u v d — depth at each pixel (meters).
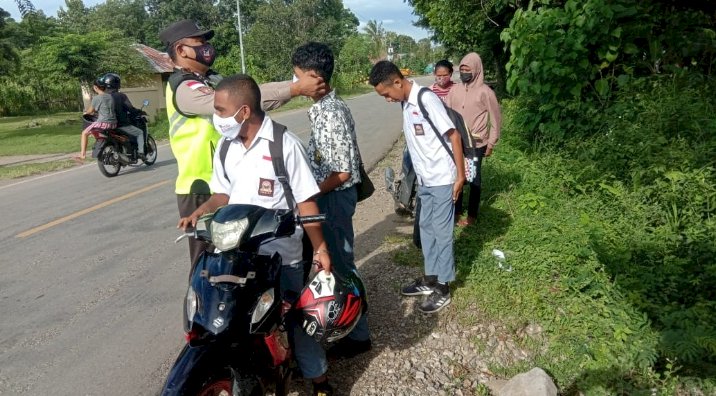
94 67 26.83
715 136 5.82
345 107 3.29
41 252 6.04
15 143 17.81
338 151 3.19
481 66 5.69
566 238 4.59
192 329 2.39
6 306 4.68
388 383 3.25
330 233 3.35
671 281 3.86
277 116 22.45
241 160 2.69
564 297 3.92
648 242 4.38
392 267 4.84
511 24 7.59
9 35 25.75
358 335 3.45
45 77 30.22
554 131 7.28
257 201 2.69
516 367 3.32
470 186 5.47
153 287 4.98
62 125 25.56
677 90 6.80
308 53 3.01
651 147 5.60
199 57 3.15
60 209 7.98
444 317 3.92
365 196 3.56
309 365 2.91
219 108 2.55
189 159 3.17
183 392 2.27
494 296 4.02
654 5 7.59
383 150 11.48
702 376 3.12
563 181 6.06
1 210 8.12
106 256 5.83
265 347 2.62
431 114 3.79
